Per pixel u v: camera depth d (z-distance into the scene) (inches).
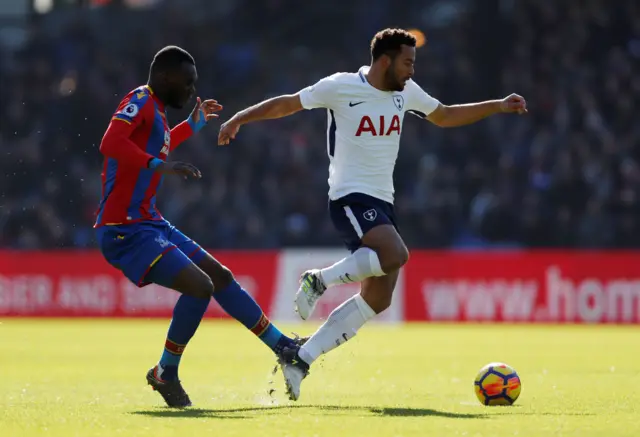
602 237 3046.3
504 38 3560.5
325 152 3432.6
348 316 987.3
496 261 2790.4
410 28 3767.2
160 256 934.4
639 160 3243.1
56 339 2171.5
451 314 2805.1
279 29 3811.5
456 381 1246.3
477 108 1066.1
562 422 797.9
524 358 1664.6
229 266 2898.6
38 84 3575.3
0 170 3378.4
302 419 820.0
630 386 1159.6
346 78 992.2
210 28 3782.0
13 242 3265.3
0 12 3973.9
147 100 938.1
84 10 3919.8
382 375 1347.2
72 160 3430.1
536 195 3154.5
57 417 839.1
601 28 3521.2
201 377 1306.6
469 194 3245.6
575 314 2741.1
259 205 3321.9
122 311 2913.4
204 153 3385.8
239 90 3634.4
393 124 997.2
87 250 3243.1
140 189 943.7
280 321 2847.0
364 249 972.6
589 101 3344.0
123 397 1035.9
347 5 3809.1
